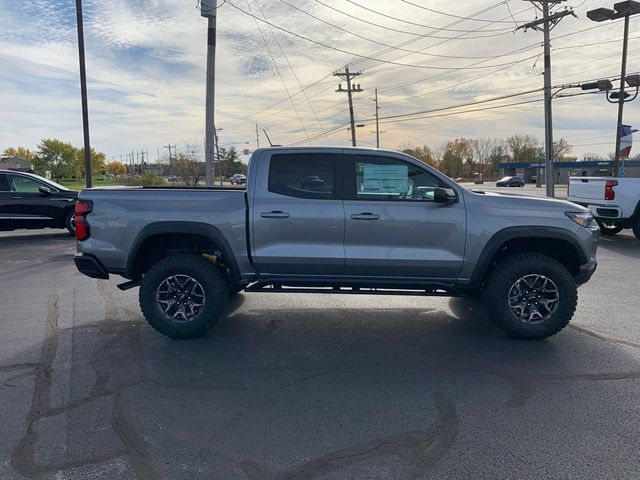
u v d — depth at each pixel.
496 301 5.01
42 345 4.95
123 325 5.61
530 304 5.05
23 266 9.09
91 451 3.08
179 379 4.16
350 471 2.89
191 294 5.13
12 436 3.25
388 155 5.07
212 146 16.78
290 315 6.04
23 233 13.78
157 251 5.43
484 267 5.01
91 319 5.83
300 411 3.61
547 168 29.05
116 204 5.09
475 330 5.46
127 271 5.17
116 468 2.91
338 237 5.01
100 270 5.17
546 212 4.99
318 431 3.33
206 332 5.30
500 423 3.43
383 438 3.24
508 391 3.93
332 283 5.16
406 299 6.78
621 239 12.54
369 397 3.84
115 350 4.82
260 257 5.06
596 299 6.66
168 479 2.81
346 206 5.00
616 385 4.04
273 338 5.20
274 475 2.85
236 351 4.82
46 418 3.49
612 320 5.73
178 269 5.04
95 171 100.06
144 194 5.12
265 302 6.62
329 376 4.24
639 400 3.77
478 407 3.67
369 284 5.14
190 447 3.14
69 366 4.42
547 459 3.00
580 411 3.60
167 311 5.11
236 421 3.46
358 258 5.01
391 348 4.91
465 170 106.56
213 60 16.50
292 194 5.06
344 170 5.07
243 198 5.08
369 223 4.97
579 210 5.05
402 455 3.05
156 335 5.27
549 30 28.00
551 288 5.00
